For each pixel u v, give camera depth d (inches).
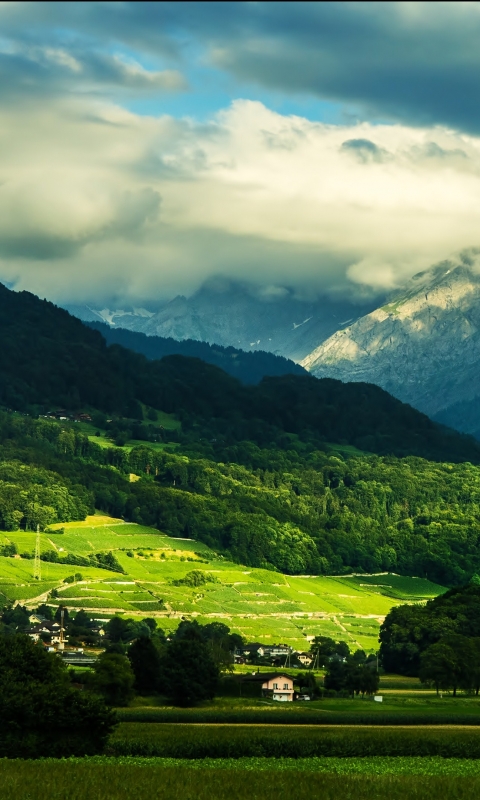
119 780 3964.1
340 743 5315.0
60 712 4699.8
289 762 4889.3
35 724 4650.6
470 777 4377.5
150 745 5032.0
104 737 4849.9
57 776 3976.4
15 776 3939.5
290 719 6550.2
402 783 4138.8
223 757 5108.3
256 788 3959.2
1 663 4906.5
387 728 6141.7
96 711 4749.0
